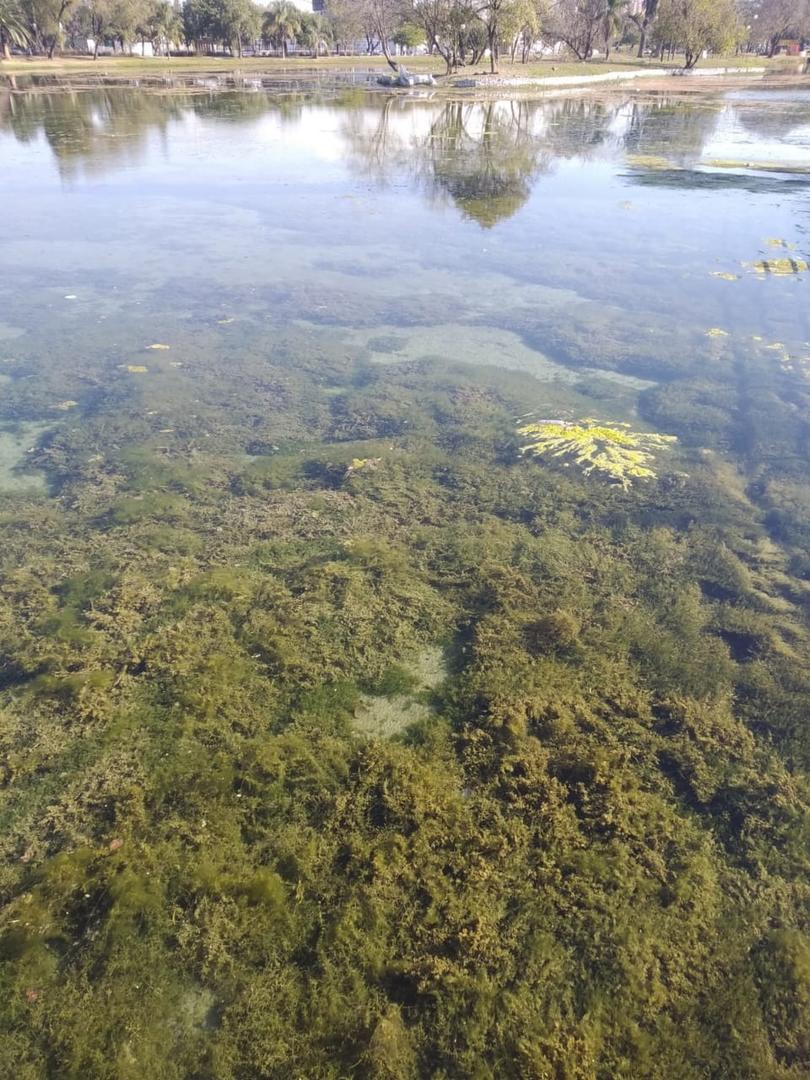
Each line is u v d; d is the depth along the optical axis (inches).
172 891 153.6
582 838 166.7
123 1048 129.4
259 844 164.2
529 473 323.0
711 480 314.8
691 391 393.4
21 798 176.2
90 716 197.6
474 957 143.0
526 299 538.3
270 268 600.7
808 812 173.6
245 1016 134.1
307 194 852.0
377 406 383.2
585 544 277.4
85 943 145.1
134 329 476.1
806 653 224.1
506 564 263.6
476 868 158.6
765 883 159.0
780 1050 131.9
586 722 197.8
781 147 1140.5
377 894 153.3
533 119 1397.6
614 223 733.3
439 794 174.6
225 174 950.4
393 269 601.9
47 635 227.1
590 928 149.1
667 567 264.8
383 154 1075.3
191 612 236.1
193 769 181.8
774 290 543.2
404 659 221.5
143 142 1148.5
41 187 858.1
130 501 299.7
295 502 302.8
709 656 223.5
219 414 376.2
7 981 138.9
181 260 618.5
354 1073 126.0
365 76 2220.7
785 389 392.8
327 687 209.8
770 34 2910.9
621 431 356.5
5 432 357.4
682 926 150.1
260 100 1632.6
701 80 2166.6
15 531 281.1
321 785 177.6
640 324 486.3
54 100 1553.9
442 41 2110.0
